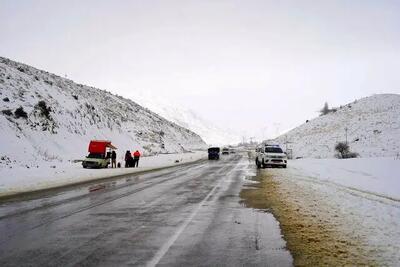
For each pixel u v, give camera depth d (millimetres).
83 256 7031
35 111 45781
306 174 27594
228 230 9352
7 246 7734
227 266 6484
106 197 15805
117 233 8984
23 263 6578
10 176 22656
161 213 11852
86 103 63219
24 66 67438
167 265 6500
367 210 11953
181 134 138125
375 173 25109
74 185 20969
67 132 48969
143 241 8203
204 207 13078
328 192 16734
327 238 8508
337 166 34281
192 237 8602
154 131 98188
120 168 36219
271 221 10508
